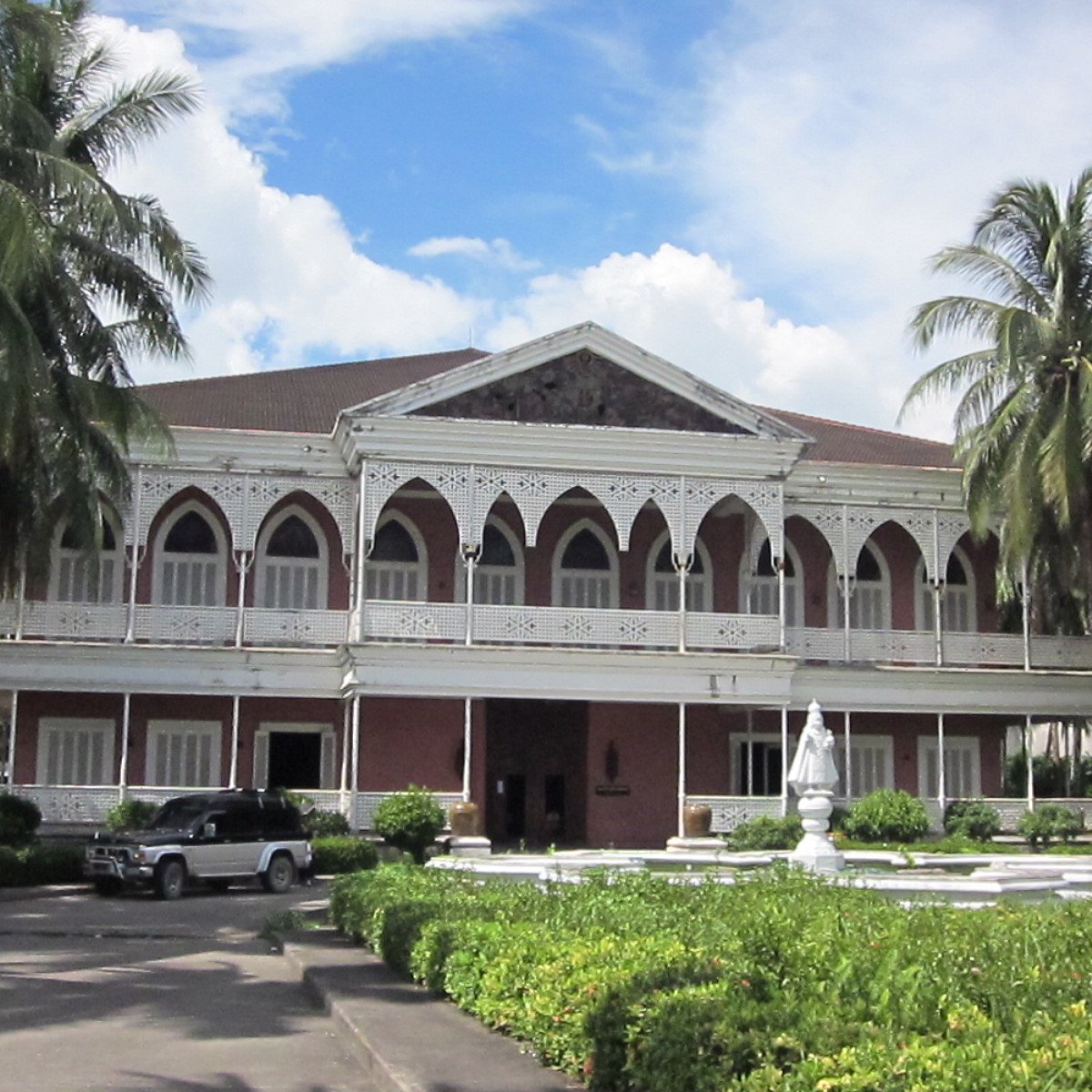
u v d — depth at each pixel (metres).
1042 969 8.92
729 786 35.88
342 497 33.94
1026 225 33.75
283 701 34.50
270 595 35.19
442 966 12.04
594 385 33.62
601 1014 8.18
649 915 12.30
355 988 12.87
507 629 32.97
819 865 21.89
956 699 35.62
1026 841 33.91
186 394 37.00
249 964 16.09
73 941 18.34
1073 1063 6.23
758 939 9.91
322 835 30.56
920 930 10.70
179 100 27.64
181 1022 12.16
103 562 34.47
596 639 33.28
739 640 33.81
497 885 16.98
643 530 36.81
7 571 27.14
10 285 23.09
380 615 32.41
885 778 37.12
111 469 27.69
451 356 44.41
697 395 33.84
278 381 40.00
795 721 36.66
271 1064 10.34
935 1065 6.20
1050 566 35.53
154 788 31.75
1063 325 33.06
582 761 35.53
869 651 35.88
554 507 36.47
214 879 26.03
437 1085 8.50
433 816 29.98
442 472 32.62
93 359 26.36
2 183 21.72
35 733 33.28
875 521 36.06
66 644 31.98
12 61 24.09
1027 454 32.19
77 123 27.36
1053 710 36.12
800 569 37.66
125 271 26.44
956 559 38.66
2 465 25.69
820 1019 7.24
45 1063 10.38
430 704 34.09
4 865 25.52
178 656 32.62
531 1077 8.70
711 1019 7.38
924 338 34.31
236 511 33.28
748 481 33.97
